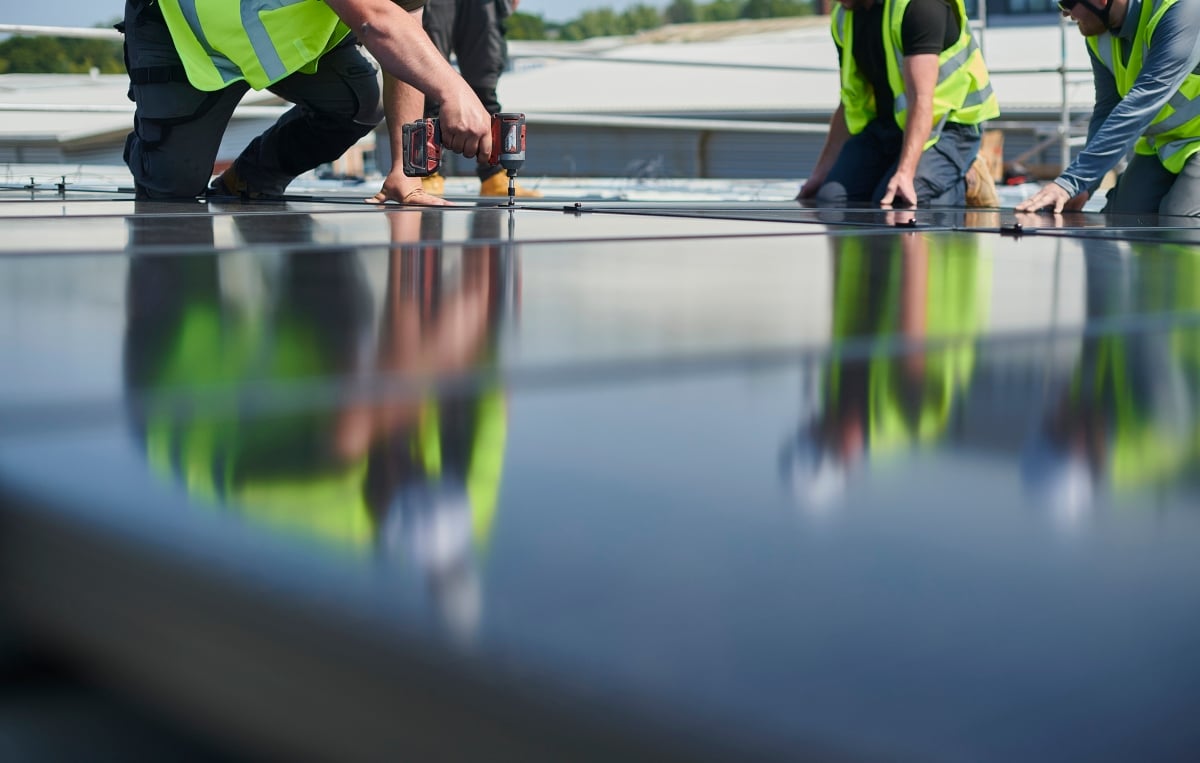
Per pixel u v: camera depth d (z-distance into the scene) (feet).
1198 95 9.46
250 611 0.67
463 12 14.01
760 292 2.78
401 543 0.79
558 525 0.86
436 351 1.79
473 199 10.18
